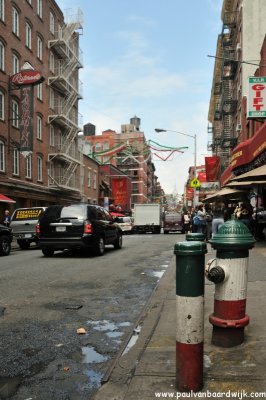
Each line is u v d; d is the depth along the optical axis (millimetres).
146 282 8984
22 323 5805
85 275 9945
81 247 14094
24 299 7312
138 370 3787
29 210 19281
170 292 7469
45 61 35500
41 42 34844
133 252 15773
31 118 27734
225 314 4262
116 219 17359
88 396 3516
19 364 4266
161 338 4750
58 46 37125
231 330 4270
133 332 5223
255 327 4926
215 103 52438
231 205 27719
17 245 21156
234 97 37250
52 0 37500
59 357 4461
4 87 27625
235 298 4250
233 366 3773
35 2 33438
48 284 8750
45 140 35156
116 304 6949
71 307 6711
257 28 30922
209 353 4113
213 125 58469
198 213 17391
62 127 39500
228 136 40969
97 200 53875
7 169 27812
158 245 19328
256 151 18234
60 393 3582
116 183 64125
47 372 4051
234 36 37188
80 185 45250
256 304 6062
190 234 5066
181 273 3336
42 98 34656
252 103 17953
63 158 37156
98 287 8422
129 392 3340
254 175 13312
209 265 4262
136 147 68062
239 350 4176
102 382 3711
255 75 24703
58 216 14156
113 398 3334
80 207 14305
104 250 15859
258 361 3877
